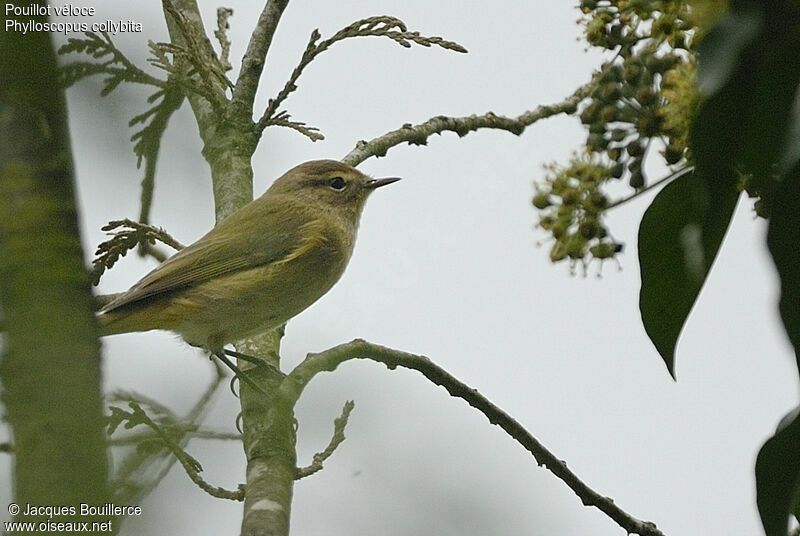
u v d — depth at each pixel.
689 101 6.30
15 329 4.31
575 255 7.20
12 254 4.35
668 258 6.55
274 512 7.41
